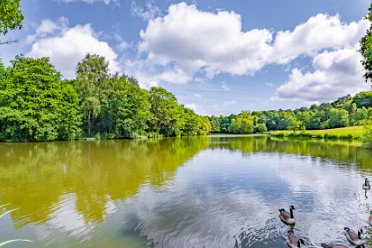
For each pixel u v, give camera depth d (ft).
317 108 453.58
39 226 31.01
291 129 305.53
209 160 82.58
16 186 48.78
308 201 40.37
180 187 48.55
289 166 71.15
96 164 72.84
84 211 35.88
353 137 171.01
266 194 44.14
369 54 31.32
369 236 28.14
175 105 261.85
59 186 48.96
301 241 26.43
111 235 28.55
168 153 101.14
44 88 150.51
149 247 25.90
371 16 36.42
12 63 146.30
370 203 39.11
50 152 98.99
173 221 32.37
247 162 78.64
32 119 138.10
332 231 29.45
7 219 33.19
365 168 67.21
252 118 421.18
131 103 202.08
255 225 31.14
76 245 26.37
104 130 201.05
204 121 358.64
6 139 142.51
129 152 102.37
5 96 136.77
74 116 161.68
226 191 45.91
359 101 341.00
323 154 96.43
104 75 206.28
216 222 31.96
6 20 29.07
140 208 37.04
